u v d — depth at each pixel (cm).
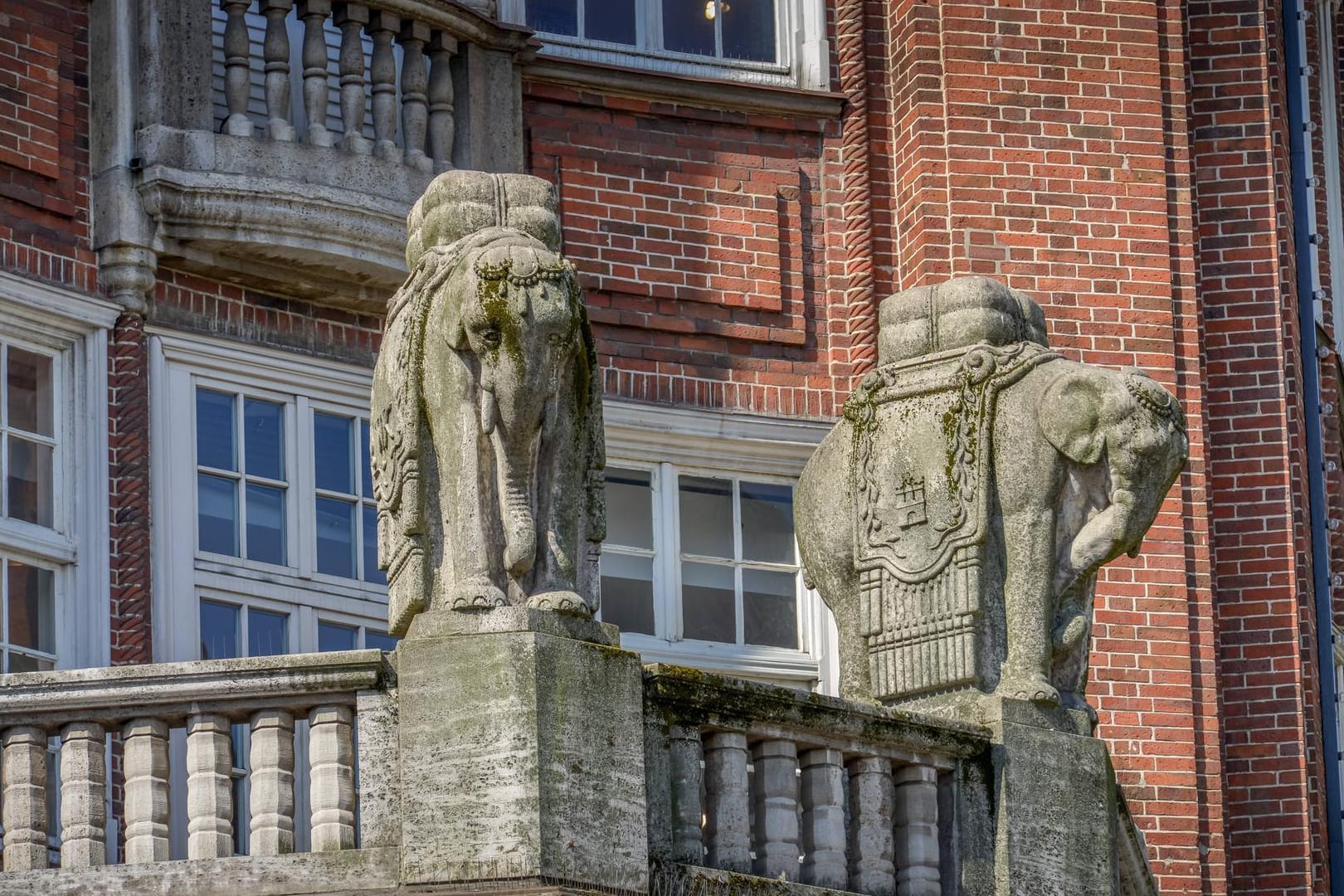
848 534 1995
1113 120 2738
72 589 2347
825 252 2736
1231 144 2852
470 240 1786
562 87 2666
